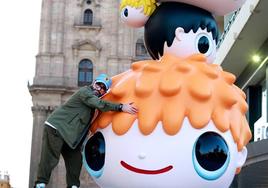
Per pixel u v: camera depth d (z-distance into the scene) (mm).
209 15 6891
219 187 6211
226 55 22922
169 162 5930
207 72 6293
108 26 49781
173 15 6695
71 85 48156
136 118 6086
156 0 6883
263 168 15180
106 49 49469
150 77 6250
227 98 6188
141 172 5969
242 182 17641
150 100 6090
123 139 6078
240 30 20219
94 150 6371
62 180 44750
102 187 6449
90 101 6152
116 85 6410
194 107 6031
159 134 5977
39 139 46438
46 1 49438
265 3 17516
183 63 6324
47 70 48188
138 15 6895
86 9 49906
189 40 6660
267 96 21328
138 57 49688
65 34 49250
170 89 6031
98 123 6348
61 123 6191
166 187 5988
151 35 6828
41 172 6270
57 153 6219
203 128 6016
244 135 6422
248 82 23688
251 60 22922
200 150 5992
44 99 47281
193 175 5980
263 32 20188
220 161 6070
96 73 48875
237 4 6809
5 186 49062
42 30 49062
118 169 6094
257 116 23531
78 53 49031
